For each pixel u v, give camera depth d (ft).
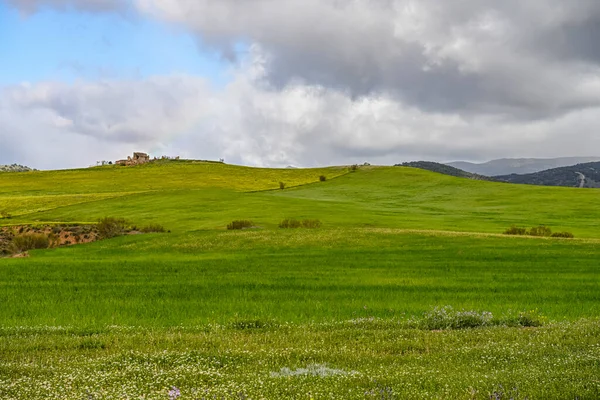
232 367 37.78
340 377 33.35
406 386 31.17
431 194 448.24
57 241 227.40
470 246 162.50
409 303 76.07
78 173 615.57
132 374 35.09
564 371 33.50
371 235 189.37
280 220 266.16
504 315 64.95
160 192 401.29
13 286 96.32
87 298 82.28
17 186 508.94
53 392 30.40
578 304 74.64
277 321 61.36
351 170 623.77
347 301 77.92
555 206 363.15
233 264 131.13
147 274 114.01
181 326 58.70
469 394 28.96
